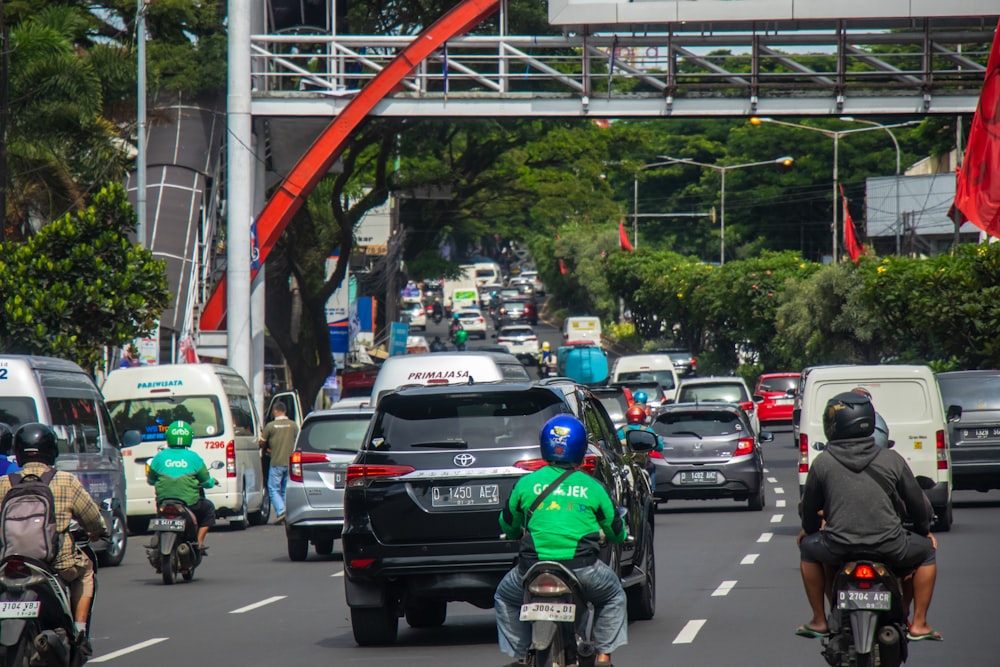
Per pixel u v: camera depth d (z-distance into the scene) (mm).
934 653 20234
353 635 23547
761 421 99938
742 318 138500
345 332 99375
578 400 23047
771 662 19938
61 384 34844
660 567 32719
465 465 21922
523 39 67125
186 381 47688
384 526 22016
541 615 14594
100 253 50031
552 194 88562
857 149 198125
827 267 108000
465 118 67938
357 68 81938
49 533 17578
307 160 67000
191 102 85750
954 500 52094
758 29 66188
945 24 65875
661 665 19844
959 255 74000
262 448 49781
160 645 23172
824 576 16859
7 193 63750
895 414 39531
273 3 76938
